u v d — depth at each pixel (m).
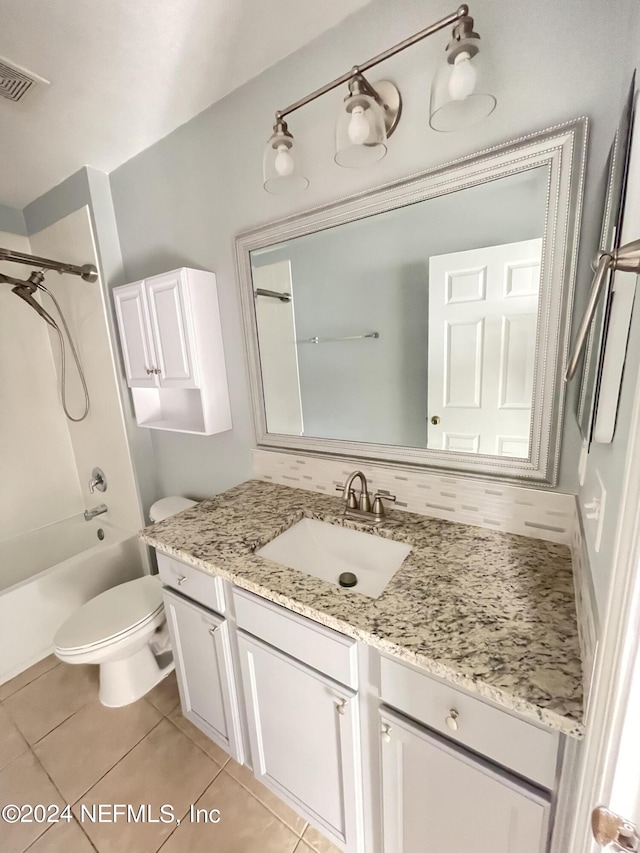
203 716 1.34
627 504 0.36
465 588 0.87
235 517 1.32
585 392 0.77
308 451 1.49
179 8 1.00
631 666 0.37
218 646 1.15
